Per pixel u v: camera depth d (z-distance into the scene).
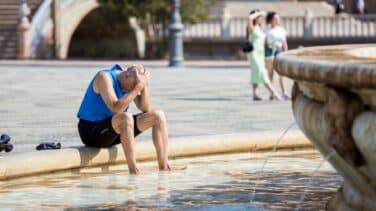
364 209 7.02
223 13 49.69
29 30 43.09
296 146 11.73
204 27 47.84
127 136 10.15
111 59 45.34
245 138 11.51
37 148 10.64
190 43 47.56
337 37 46.19
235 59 45.84
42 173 9.91
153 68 36.34
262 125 15.20
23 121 16.42
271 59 21.62
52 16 44.38
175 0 37.19
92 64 39.44
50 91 24.45
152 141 10.91
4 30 43.56
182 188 9.25
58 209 8.29
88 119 10.27
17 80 29.08
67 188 9.34
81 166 10.20
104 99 10.15
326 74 6.30
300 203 8.38
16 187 9.46
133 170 10.16
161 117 10.40
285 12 50.94
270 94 22.81
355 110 6.33
